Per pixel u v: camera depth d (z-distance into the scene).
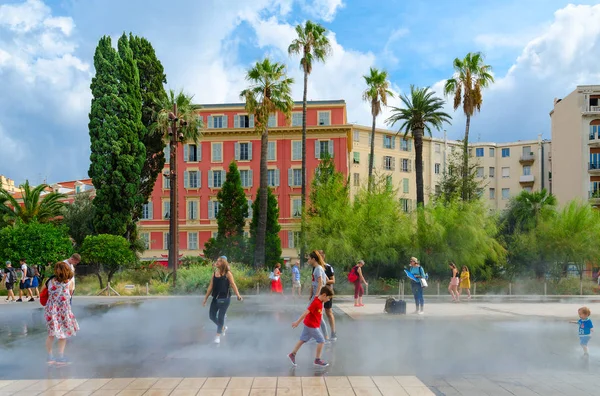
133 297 24.28
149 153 39.62
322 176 33.91
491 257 30.55
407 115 36.16
